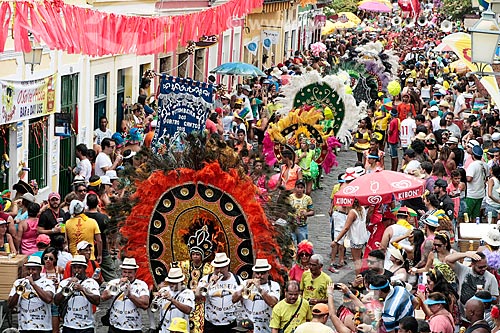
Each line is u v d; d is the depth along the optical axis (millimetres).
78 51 18734
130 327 17656
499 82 27422
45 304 17844
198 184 18844
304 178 30359
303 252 18125
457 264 17516
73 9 18438
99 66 33094
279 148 31453
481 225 21406
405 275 18031
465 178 26234
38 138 27797
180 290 17625
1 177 25375
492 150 28031
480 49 19672
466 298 17062
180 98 27344
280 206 19109
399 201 24109
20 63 25750
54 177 29047
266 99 43562
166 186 18891
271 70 51062
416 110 42594
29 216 20938
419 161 28219
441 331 15312
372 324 15391
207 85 27234
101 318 18203
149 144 29109
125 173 19375
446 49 60219
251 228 18812
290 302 16875
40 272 17906
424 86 49531
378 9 84875
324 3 82875
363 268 16812
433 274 16406
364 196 22141
